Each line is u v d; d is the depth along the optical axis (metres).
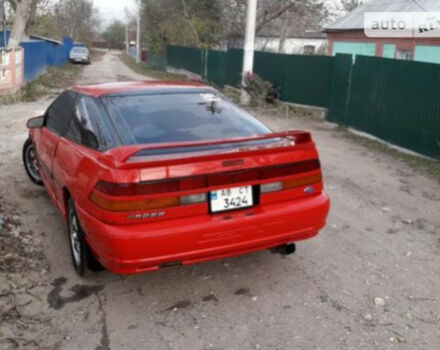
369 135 10.52
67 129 4.32
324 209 3.64
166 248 3.12
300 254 4.37
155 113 3.93
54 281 3.82
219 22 31.23
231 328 3.26
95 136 3.73
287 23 29.30
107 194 3.07
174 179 3.09
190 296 3.65
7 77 15.21
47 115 5.08
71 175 3.69
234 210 3.31
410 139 8.96
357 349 3.05
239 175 3.28
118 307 3.49
